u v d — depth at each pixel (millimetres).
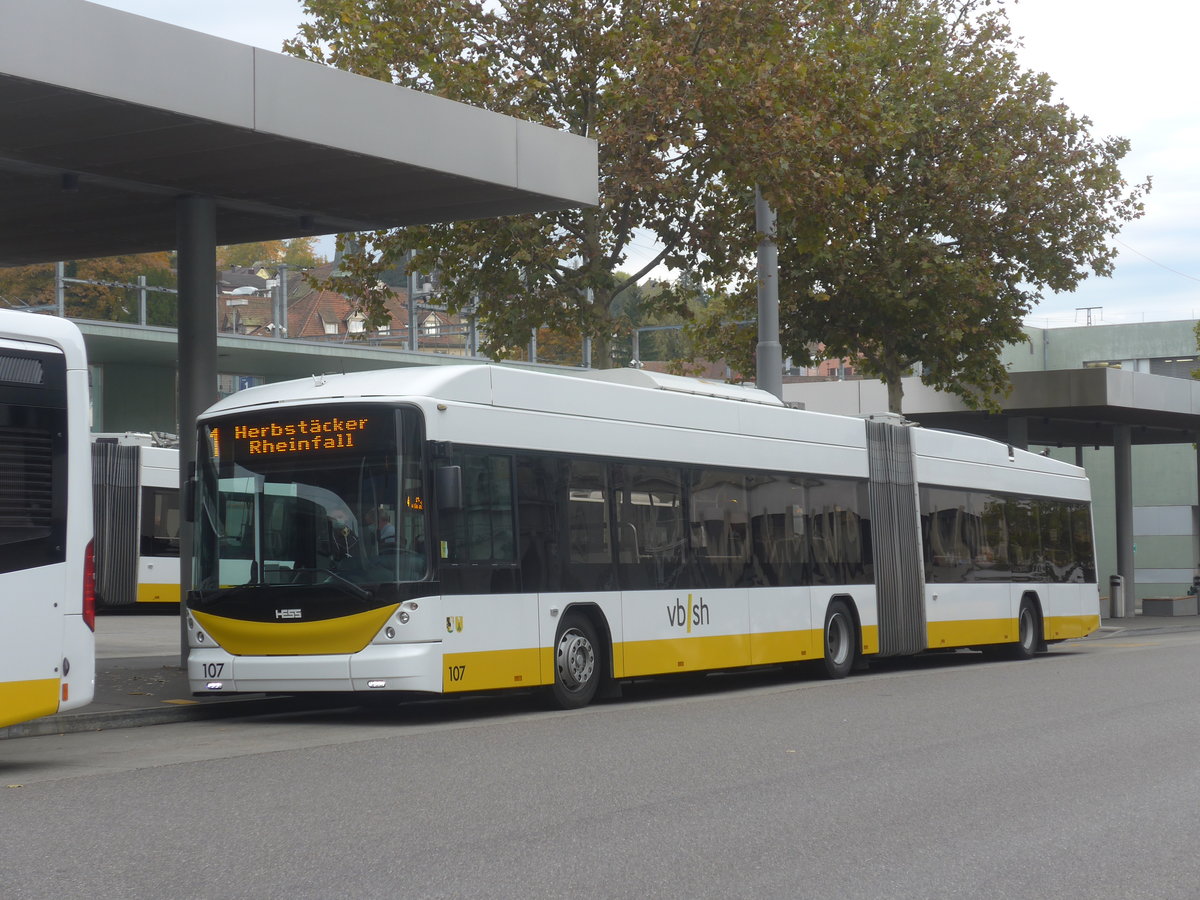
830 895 6555
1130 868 7227
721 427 18031
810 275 33188
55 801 8922
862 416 22281
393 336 41094
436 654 13508
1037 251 33531
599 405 16047
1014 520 25438
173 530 35250
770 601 18516
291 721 14266
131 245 20391
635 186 23594
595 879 6809
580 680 15359
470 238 24719
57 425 10703
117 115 14320
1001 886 6793
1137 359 63875
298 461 13977
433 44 24328
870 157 27719
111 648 22562
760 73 23547
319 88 15414
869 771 10383
